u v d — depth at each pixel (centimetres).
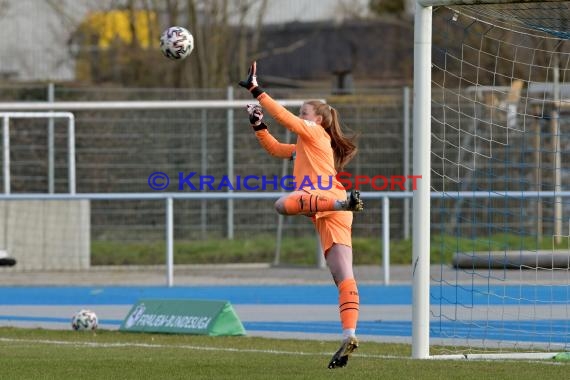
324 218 2817
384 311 5019
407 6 11238
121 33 9881
